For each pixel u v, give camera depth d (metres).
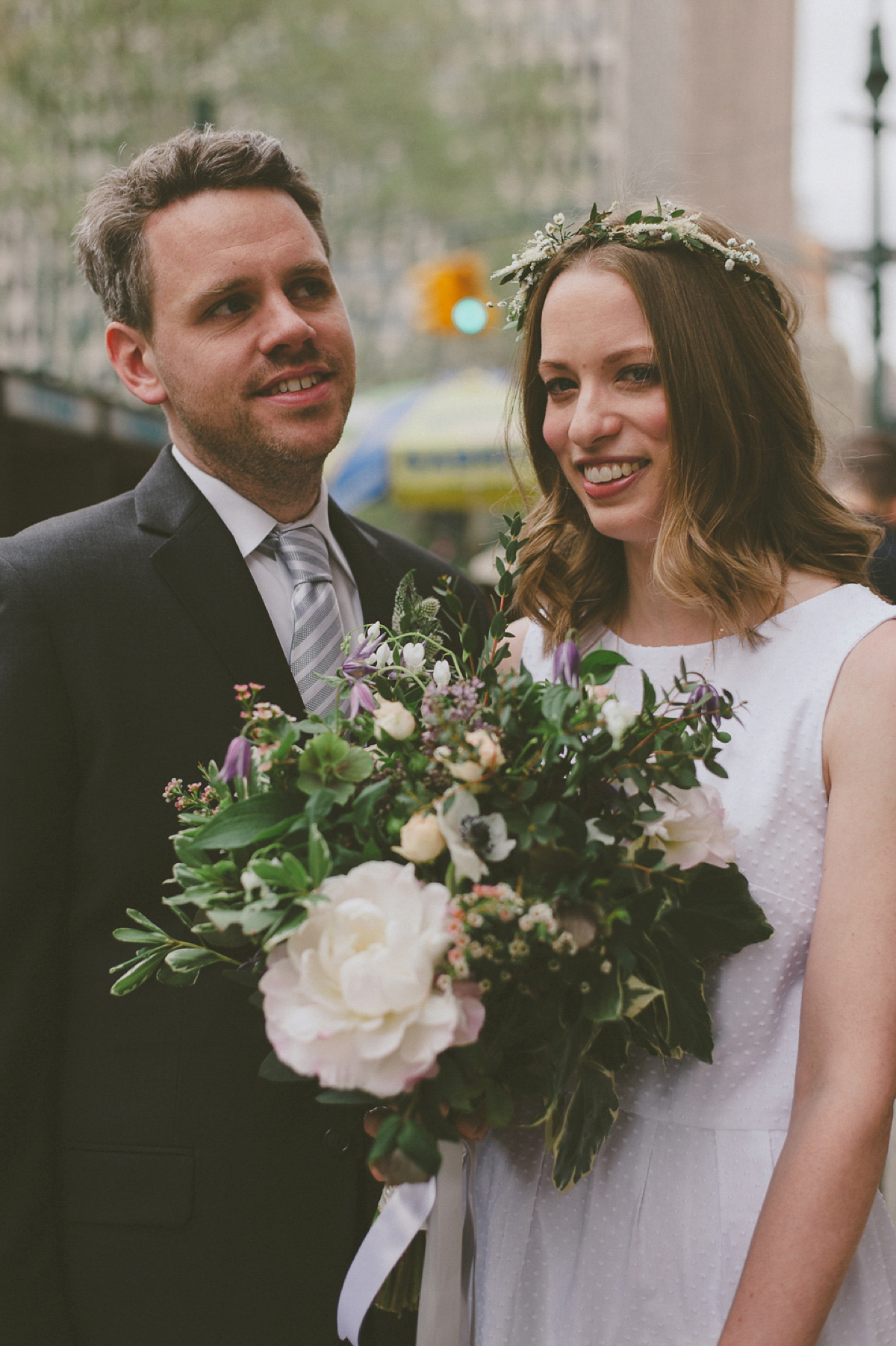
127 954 1.63
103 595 1.69
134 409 7.37
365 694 1.33
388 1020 1.13
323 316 1.80
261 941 1.28
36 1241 1.58
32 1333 1.55
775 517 1.63
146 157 1.79
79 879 1.65
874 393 9.72
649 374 1.54
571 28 32.78
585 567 1.77
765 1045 1.46
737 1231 1.43
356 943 1.16
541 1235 1.54
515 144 24.95
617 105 32.72
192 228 1.73
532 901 1.21
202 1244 1.59
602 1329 1.48
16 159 14.62
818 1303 1.27
